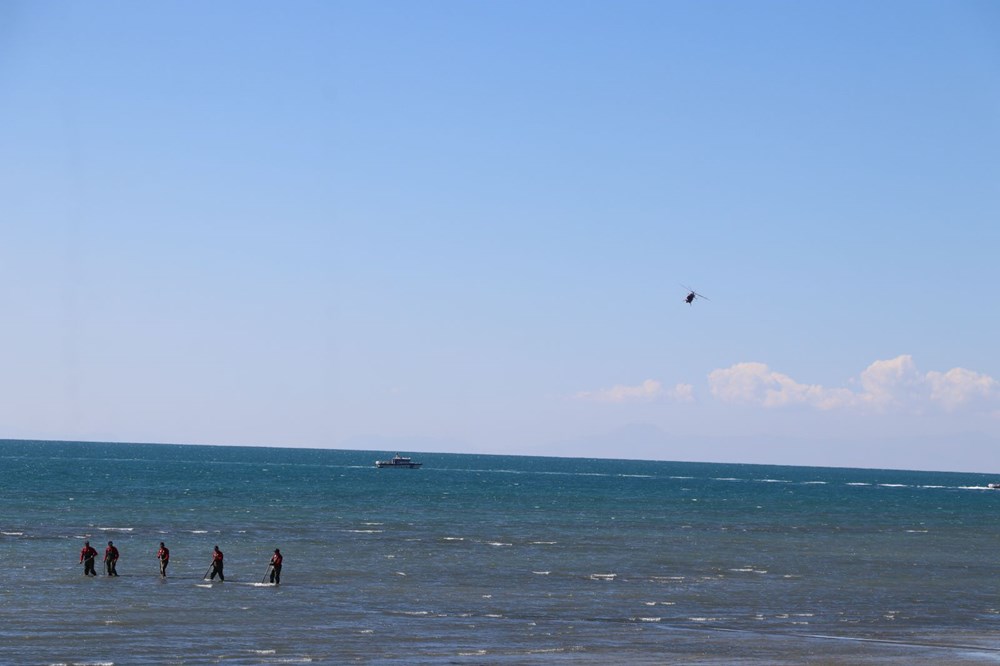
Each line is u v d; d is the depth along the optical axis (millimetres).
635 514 194875
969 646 62656
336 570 96312
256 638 61781
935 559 121000
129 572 91875
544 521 170000
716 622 70938
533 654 57781
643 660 56344
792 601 82562
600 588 88000
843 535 155875
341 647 59250
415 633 64312
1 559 98562
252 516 162625
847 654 58969
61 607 71625
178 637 61688
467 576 94375
